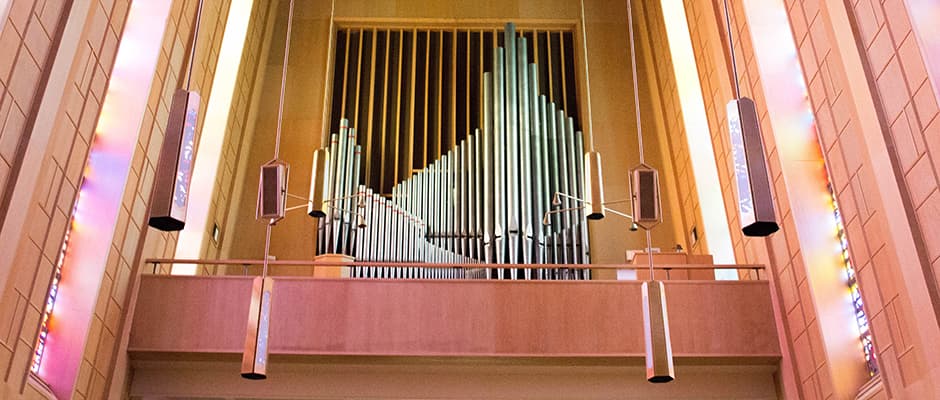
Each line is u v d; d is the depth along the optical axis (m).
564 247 12.27
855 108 7.75
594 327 9.84
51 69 7.36
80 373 8.49
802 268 9.20
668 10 12.58
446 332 9.77
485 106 13.37
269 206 7.05
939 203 6.64
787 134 9.48
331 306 9.84
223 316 9.71
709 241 11.23
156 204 5.88
